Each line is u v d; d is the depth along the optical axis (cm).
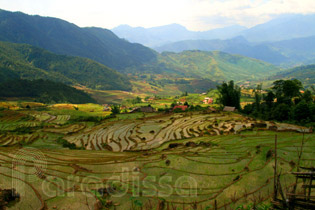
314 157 3225
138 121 8369
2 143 6300
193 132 6138
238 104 11000
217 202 2306
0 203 2153
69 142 6188
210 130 5978
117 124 8150
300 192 2228
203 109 10494
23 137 6944
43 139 6869
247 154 3516
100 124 8800
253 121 6788
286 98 9719
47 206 2152
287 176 2717
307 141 3916
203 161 3303
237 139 4491
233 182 2667
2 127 9488
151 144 5294
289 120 7400
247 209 1967
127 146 5350
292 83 9538
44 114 13262
